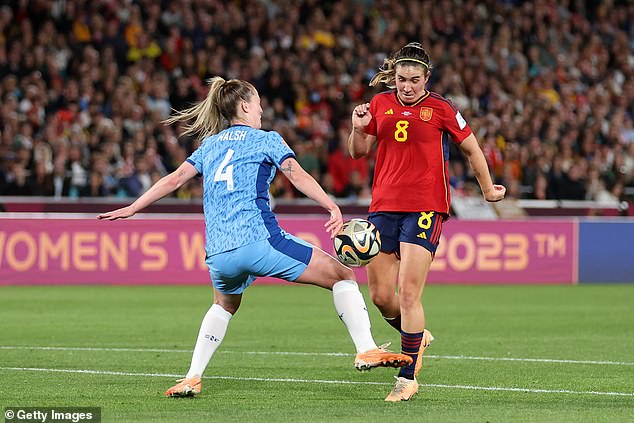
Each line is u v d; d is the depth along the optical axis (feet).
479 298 156.87
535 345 101.86
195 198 184.34
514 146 206.08
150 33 218.38
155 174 184.55
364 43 238.89
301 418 60.70
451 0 249.34
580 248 187.73
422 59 68.80
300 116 212.84
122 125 197.88
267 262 65.77
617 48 258.16
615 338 108.47
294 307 140.77
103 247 173.58
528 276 185.98
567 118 228.22
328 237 176.65
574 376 80.23
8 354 91.76
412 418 60.80
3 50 205.16
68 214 173.37
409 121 69.15
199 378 69.00
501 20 252.83
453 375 80.59
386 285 71.92
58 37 212.43
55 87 203.00
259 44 228.22
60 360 87.81
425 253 68.59
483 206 189.47
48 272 171.94
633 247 189.16
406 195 69.10
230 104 68.85
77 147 185.88
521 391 72.43
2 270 169.99
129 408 64.44
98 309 135.64
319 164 198.39
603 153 219.61
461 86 230.27
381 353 64.28
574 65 252.83
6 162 180.14
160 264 175.42
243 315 129.90
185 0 226.38
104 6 220.43
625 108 244.83
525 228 185.88
